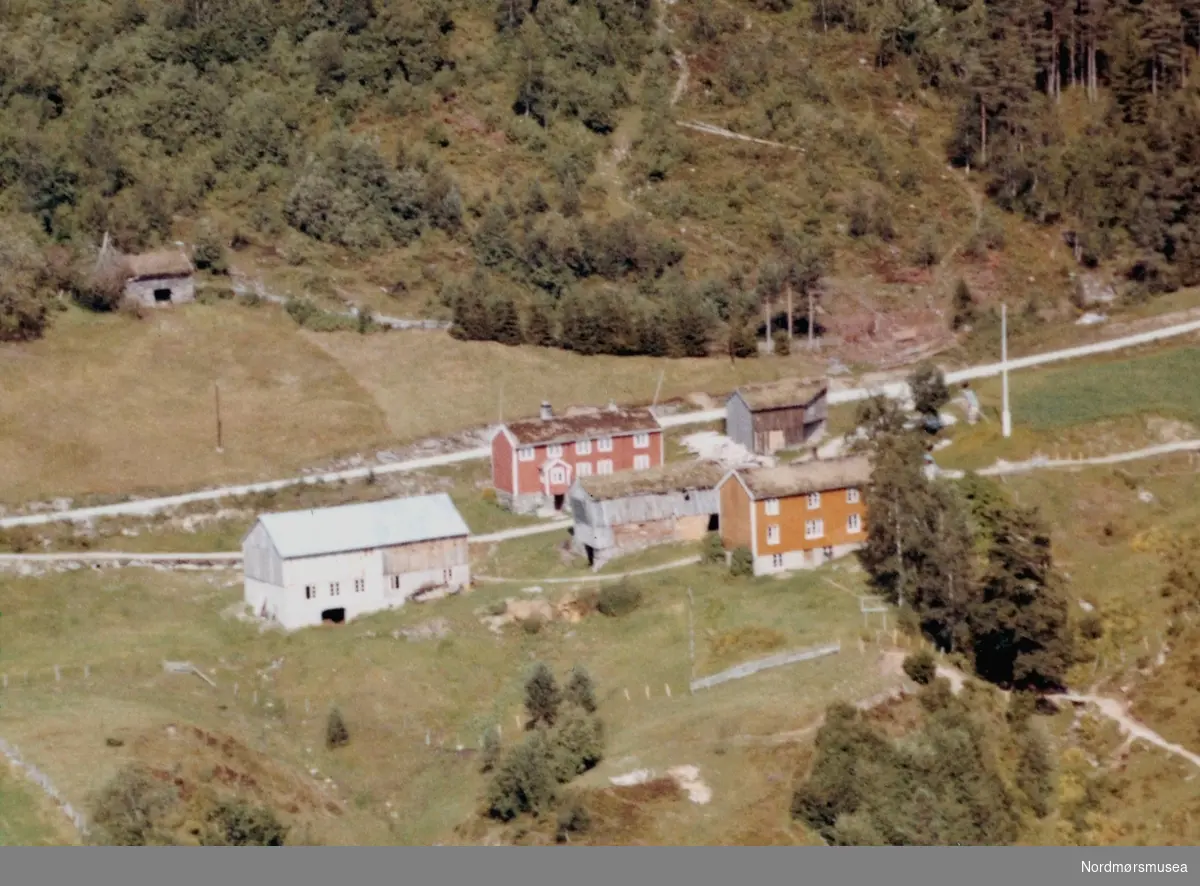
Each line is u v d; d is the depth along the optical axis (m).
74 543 171.88
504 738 141.50
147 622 161.62
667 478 170.12
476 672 151.25
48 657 153.50
